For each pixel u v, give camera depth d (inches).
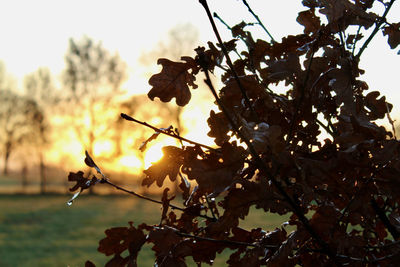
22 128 2498.8
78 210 1753.2
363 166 49.9
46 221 1459.2
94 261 823.7
